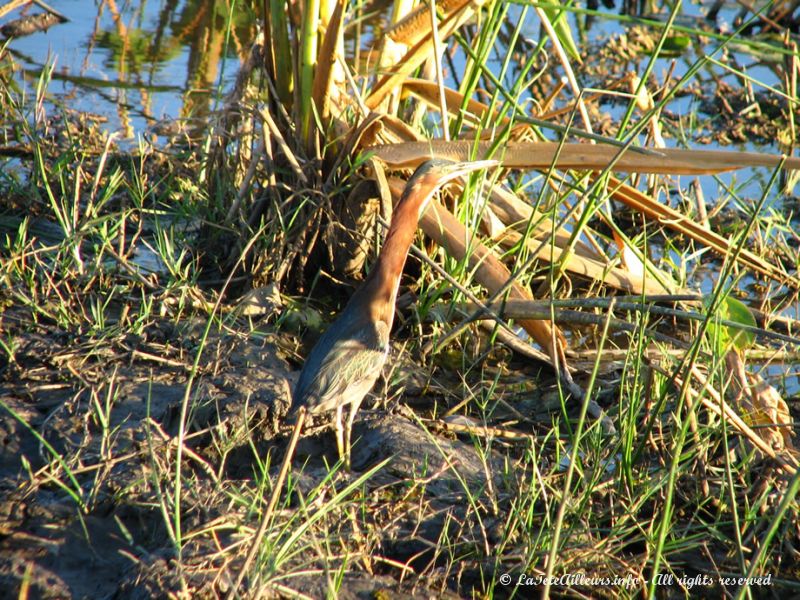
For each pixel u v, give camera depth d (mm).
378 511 7914
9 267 10930
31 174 14148
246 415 8938
